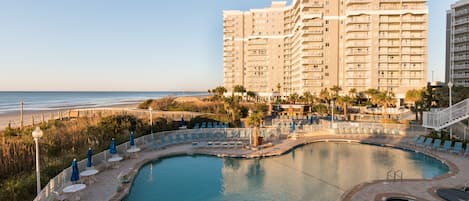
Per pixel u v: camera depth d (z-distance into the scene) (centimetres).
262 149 2284
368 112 5659
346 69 7538
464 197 1191
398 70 7275
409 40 7262
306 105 6334
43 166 1616
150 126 2912
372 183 1416
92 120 3319
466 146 1975
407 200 1201
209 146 2384
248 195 1369
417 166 1825
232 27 10544
